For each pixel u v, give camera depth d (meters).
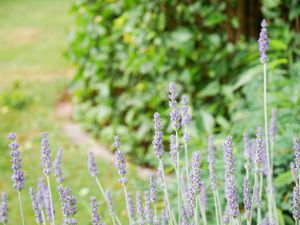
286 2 3.83
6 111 6.12
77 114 5.76
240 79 3.61
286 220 2.79
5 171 4.54
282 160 2.83
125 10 5.03
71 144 5.10
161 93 4.68
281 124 3.19
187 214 2.06
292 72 3.60
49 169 1.82
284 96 3.32
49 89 6.79
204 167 2.76
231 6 4.35
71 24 10.59
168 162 3.01
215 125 4.32
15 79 7.38
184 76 4.48
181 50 4.49
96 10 5.40
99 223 1.89
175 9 4.64
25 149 4.96
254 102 3.52
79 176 4.27
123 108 5.16
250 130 3.20
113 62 5.32
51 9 12.48
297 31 3.93
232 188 1.72
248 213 1.85
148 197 2.18
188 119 1.96
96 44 5.43
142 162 4.48
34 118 5.87
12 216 3.63
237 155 2.86
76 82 5.83
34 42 9.53
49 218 2.12
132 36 4.83
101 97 5.38
